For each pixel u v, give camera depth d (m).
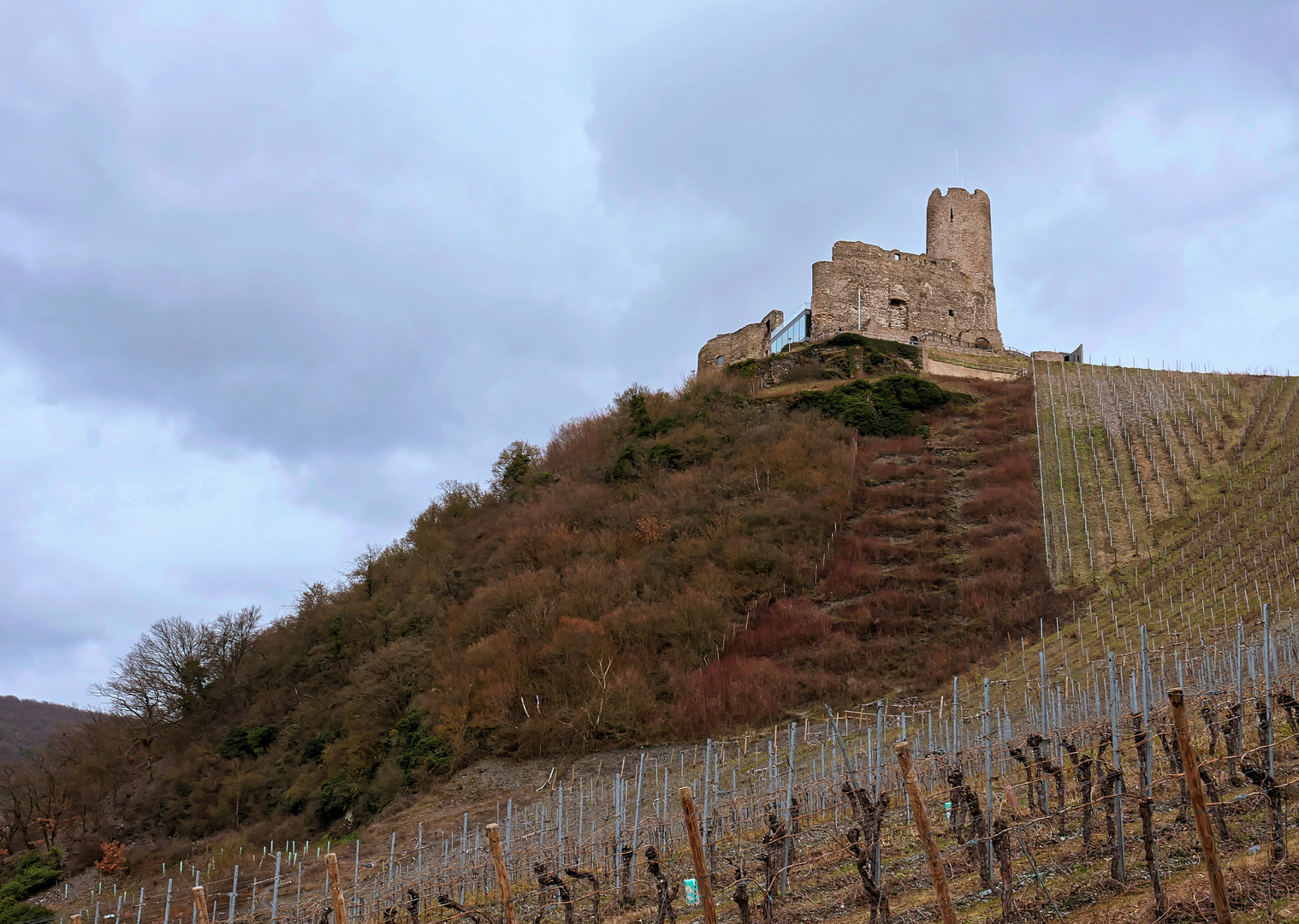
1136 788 14.43
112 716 52.91
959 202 78.88
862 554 45.09
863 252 73.19
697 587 42.50
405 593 52.59
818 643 38.22
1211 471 46.44
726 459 55.88
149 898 32.03
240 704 53.19
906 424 61.84
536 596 43.38
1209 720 14.19
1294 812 11.58
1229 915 8.33
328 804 37.91
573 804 29.64
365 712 42.12
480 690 38.69
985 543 44.62
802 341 71.31
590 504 52.62
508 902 10.46
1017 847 13.01
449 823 31.56
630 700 35.78
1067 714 22.16
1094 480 49.88
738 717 34.22
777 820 13.99
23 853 43.59
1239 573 32.84
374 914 19.27
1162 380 65.44
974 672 33.00
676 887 14.86
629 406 66.12
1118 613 33.91
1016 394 64.75
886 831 15.84
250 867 34.28
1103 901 10.59
